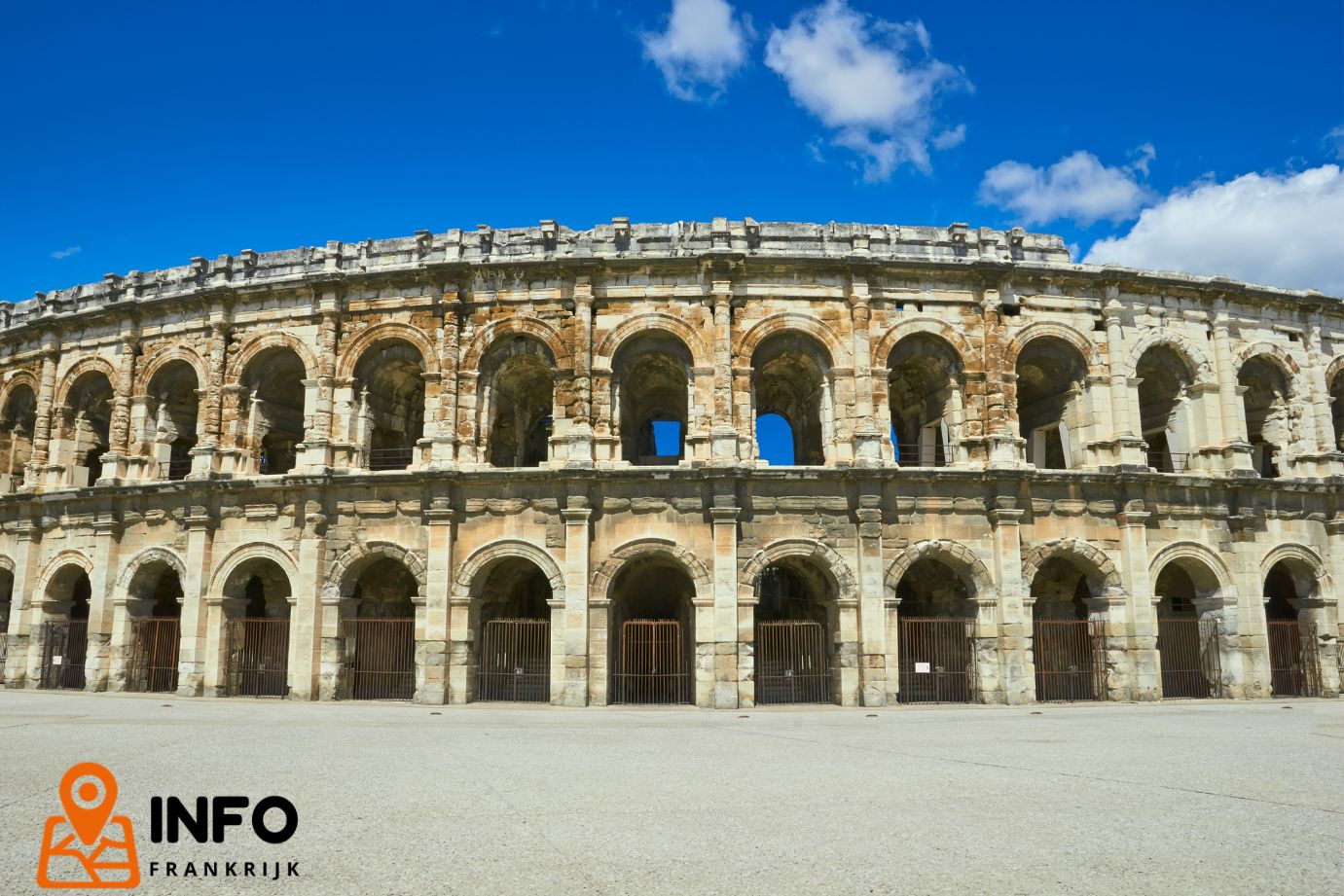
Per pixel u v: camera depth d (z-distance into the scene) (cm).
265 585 4541
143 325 4534
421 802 1614
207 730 2681
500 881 1135
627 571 4175
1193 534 4138
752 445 3928
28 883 1148
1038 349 4247
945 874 1162
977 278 4147
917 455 4578
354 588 4038
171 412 4622
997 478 3856
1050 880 1134
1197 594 4266
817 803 1606
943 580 4384
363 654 4075
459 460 3972
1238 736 2608
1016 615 3812
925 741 2511
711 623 3712
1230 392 4312
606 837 1355
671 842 1320
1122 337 4206
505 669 4238
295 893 1099
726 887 1109
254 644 4234
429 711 3447
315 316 4225
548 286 4078
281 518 4050
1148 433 4691
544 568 3812
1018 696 3759
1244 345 4459
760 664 4038
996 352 4078
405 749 2308
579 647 3719
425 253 4234
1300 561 4341
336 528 3972
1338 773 1919
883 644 3747
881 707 3666
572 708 3612
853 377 3991
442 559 3825
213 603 4053
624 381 4181
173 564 4209
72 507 4525
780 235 4144
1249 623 4128
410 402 4622
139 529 4325
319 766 2014
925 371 4388
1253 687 4084
